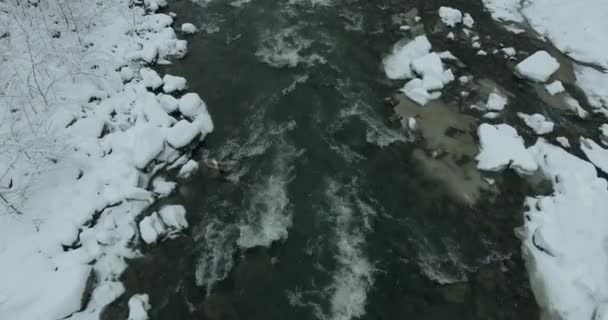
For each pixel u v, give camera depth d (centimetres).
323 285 686
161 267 701
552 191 800
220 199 793
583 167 809
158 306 661
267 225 757
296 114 936
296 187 812
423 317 654
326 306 663
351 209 781
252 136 894
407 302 669
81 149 811
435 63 995
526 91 987
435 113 938
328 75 1019
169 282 686
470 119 928
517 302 669
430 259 719
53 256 675
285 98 967
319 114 937
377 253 724
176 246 726
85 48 1019
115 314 642
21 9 1030
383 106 954
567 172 802
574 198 765
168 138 830
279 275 697
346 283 688
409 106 953
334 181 822
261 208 781
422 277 698
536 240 725
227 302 667
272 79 1010
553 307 657
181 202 788
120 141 835
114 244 709
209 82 1003
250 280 691
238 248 728
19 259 663
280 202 789
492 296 675
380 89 991
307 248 729
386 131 905
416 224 764
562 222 734
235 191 805
